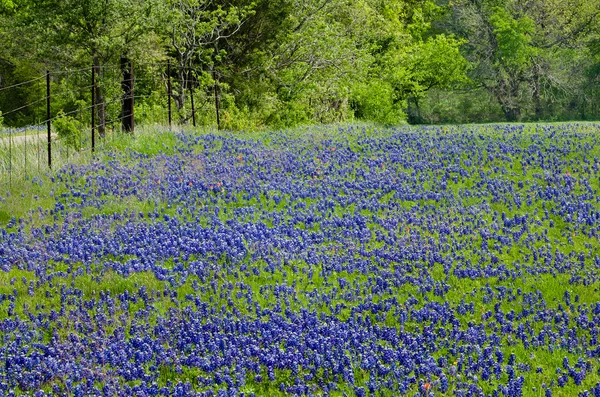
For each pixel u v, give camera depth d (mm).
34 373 8586
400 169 19781
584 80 72125
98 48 27000
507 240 14484
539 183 18641
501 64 71438
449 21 75312
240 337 9562
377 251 13531
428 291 11969
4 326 10086
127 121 23594
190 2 30672
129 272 12047
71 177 18016
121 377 8703
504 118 73812
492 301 11656
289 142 23234
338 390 8602
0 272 12219
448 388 8672
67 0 26656
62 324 10242
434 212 16281
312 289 11844
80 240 13609
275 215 15484
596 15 73062
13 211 15672
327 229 14836
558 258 13602
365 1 49062
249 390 8570
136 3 27281
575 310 11328
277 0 34062
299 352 9242
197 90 30734
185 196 16609
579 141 23891
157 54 28812
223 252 12969
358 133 26500
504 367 9242
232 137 23516
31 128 40500
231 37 34562
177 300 11117
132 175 18266
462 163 20438
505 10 72188
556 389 8859
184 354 9320
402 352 9164
